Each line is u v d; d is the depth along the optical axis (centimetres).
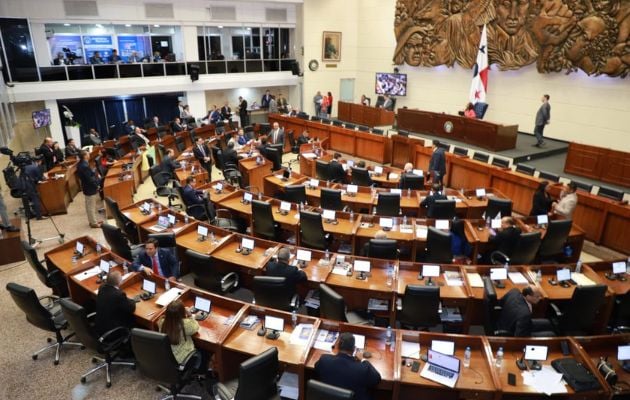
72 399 546
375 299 666
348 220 889
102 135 2027
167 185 1199
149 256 721
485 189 1071
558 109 1557
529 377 469
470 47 1741
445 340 512
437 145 1384
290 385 508
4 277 845
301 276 642
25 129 1794
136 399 546
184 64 2044
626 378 472
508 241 768
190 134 1734
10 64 1677
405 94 2080
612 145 1429
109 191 1110
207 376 560
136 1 1914
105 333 564
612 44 1330
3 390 561
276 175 1204
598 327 647
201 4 2061
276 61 2288
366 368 442
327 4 2191
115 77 1877
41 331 685
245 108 2153
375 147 1606
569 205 911
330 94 2192
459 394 472
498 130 1425
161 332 521
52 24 1794
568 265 694
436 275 652
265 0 2047
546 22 1478
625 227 936
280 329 535
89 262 694
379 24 2166
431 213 906
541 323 591
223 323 562
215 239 808
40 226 1080
